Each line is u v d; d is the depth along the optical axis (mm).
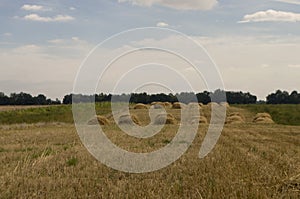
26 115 64750
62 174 13609
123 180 12766
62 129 36250
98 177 13227
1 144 23938
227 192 10297
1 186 11383
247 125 43031
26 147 22078
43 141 25594
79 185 11812
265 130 35594
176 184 11688
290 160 16891
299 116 62250
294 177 12055
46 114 64500
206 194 10297
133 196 10367
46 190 11273
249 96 105812
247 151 20156
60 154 18453
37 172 13914
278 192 10609
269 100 112812
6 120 62562
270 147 22562
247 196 9961
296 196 10430
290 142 25953
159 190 10898
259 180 12180
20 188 11328
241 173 13258
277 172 13492
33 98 106500
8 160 17000
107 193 10789
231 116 51531
